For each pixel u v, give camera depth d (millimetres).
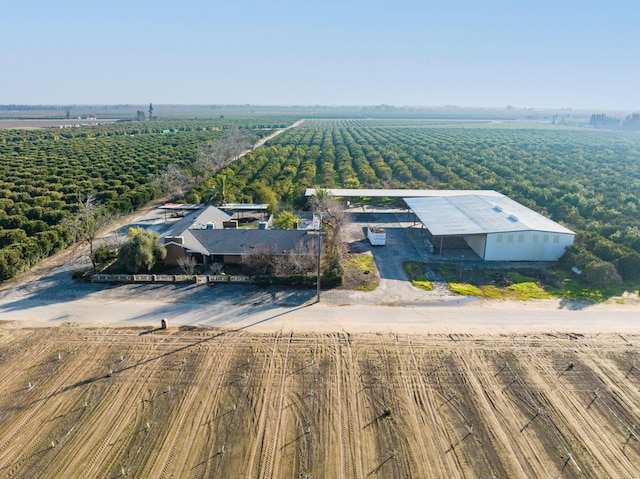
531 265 57344
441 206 72312
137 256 50625
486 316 43562
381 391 32500
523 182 99188
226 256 54812
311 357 36312
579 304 46500
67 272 53219
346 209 83750
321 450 27234
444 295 48156
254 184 89125
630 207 79312
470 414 30375
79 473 25500
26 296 46781
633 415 30578
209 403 31141
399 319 42688
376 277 52719
